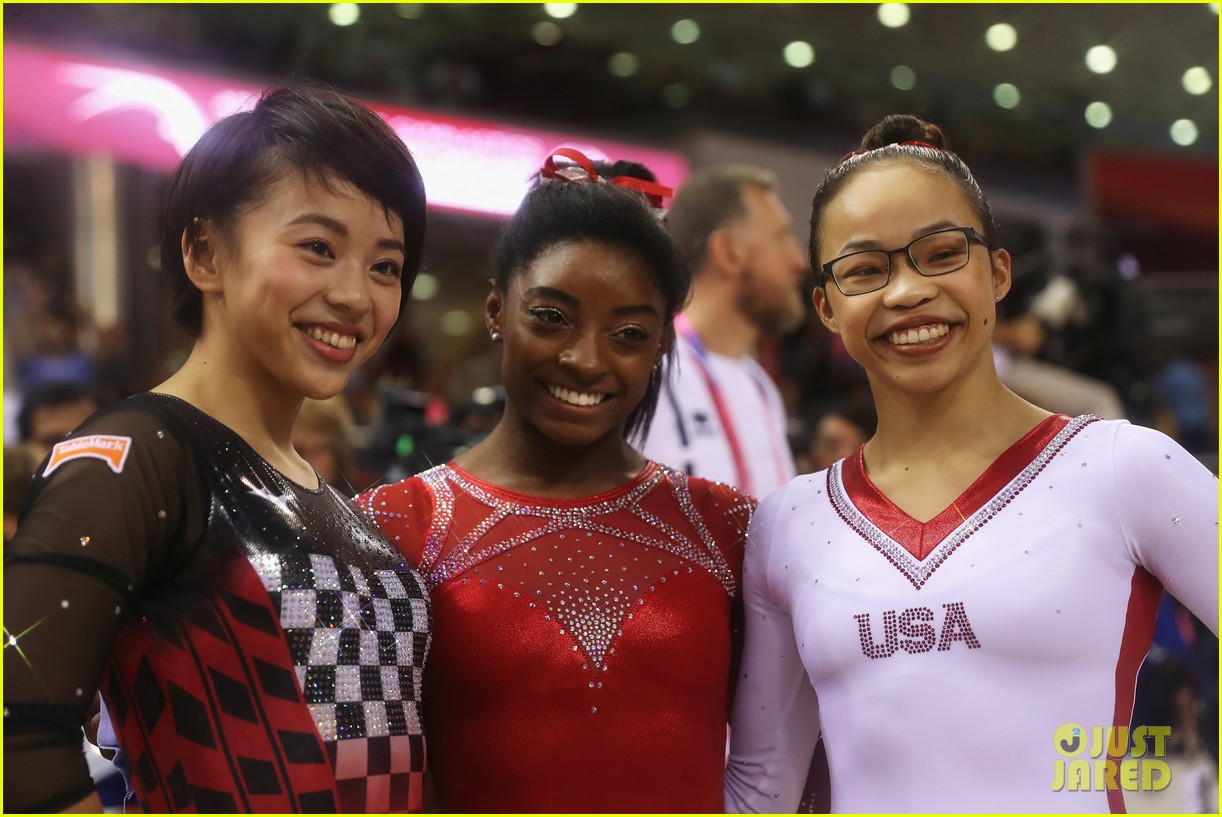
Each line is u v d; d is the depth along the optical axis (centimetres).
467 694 151
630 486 166
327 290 126
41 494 113
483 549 157
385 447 312
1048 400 358
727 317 270
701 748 153
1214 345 517
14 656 106
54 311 593
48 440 283
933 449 150
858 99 959
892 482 152
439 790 154
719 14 764
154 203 676
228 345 129
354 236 128
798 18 769
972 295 145
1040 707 135
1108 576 137
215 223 128
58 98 567
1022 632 135
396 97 740
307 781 116
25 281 595
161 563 118
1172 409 507
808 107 939
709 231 266
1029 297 421
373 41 753
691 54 849
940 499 146
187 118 614
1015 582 136
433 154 699
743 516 171
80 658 108
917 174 149
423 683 153
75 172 647
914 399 150
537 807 147
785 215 273
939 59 853
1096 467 141
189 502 119
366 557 133
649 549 160
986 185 995
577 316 154
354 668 123
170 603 117
